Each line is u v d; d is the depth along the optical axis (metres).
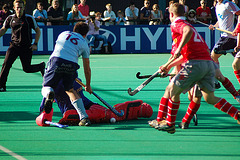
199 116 18.61
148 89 26.98
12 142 14.18
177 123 17.22
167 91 15.19
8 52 25.88
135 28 57.28
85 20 56.25
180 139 14.58
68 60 16.19
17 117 18.61
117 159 12.20
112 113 17.27
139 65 41.69
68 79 16.36
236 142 14.14
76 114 16.72
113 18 58.19
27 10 63.62
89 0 77.00
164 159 12.18
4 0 64.06
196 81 14.87
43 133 15.48
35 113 19.55
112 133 15.46
